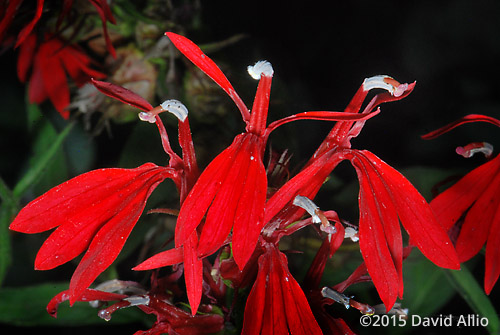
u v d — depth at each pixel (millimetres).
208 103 227
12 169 245
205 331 172
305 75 286
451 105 283
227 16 276
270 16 287
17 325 202
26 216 158
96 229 160
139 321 206
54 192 160
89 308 195
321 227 161
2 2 199
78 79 224
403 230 211
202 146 226
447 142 271
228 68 237
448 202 176
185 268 157
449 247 161
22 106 251
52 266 158
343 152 165
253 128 161
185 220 153
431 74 292
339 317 173
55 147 219
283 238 207
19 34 213
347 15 298
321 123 268
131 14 220
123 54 223
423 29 300
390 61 294
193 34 232
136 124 227
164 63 224
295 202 162
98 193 161
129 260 221
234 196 155
